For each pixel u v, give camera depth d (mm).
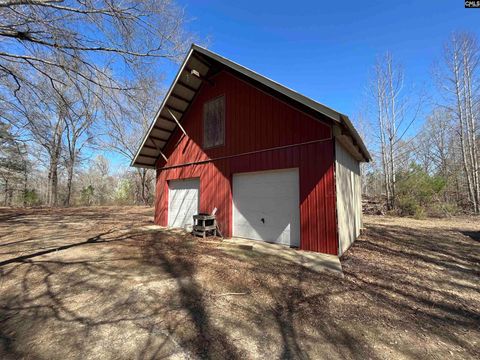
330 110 4582
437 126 21703
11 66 5949
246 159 6801
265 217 6375
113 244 6180
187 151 8750
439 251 5613
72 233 7770
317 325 2502
